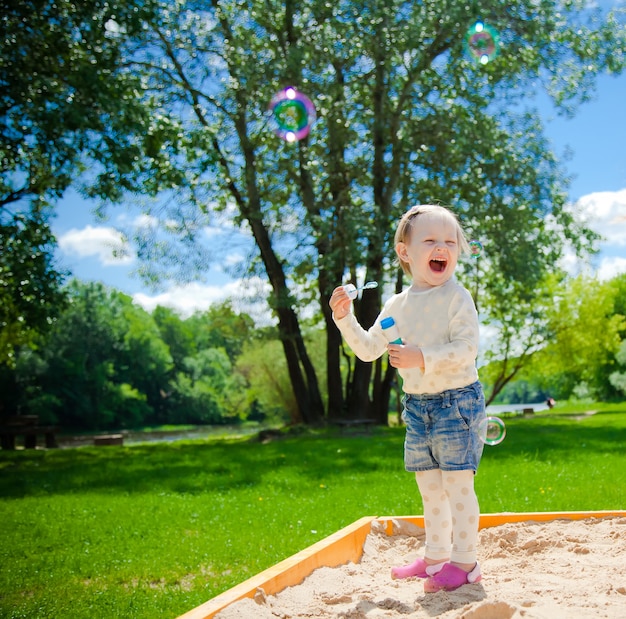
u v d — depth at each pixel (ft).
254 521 21.09
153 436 141.49
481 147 57.77
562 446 39.63
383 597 8.87
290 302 60.90
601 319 115.55
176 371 245.24
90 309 212.64
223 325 82.33
